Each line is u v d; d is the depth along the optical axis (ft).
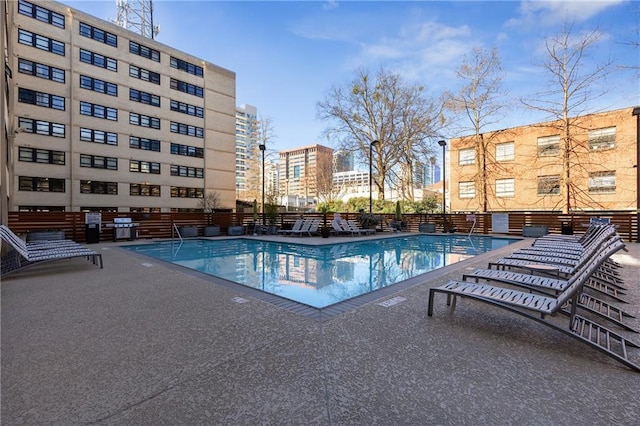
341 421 6.16
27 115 80.33
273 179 186.70
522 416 6.26
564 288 11.30
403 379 7.65
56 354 8.96
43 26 83.05
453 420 6.17
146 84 102.58
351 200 88.58
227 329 10.86
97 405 6.62
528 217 56.44
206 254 36.40
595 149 71.20
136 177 100.53
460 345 9.56
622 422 6.05
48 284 17.85
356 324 11.29
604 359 8.70
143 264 24.75
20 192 79.71
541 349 9.31
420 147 83.15
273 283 20.97
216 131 120.88
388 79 85.20
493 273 14.29
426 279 18.76
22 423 6.04
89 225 43.52
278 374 7.88
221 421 6.14
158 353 9.03
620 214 45.78
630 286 16.76
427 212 76.95
